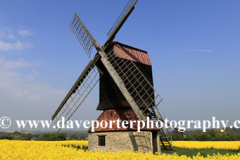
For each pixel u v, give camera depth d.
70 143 40.56
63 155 10.26
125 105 20.89
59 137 71.75
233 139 77.94
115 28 20.95
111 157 10.10
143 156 10.36
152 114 23.39
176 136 70.12
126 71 21.81
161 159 9.94
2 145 15.04
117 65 21.48
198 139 79.12
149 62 25.42
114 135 19.30
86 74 23.05
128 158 9.94
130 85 21.67
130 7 19.61
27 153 11.34
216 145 38.78
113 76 19.84
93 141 20.61
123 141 18.81
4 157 9.75
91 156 10.03
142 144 19.08
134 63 22.98
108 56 22.08
